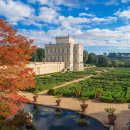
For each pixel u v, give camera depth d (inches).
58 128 846.5
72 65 4616.1
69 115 1024.2
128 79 2608.3
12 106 561.0
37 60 4901.6
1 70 542.6
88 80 2459.4
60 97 1419.8
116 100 1266.0
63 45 4554.6
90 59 6476.4
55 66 3929.6
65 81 2361.0
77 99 1362.0
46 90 1745.8
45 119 960.3
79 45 4655.5
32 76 596.7
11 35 541.6
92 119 954.7
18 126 788.6
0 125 703.1
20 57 554.9
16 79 542.0
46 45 4744.1
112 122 854.5
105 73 3722.9
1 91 540.7
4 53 518.0
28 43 573.0
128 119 925.8
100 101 1298.0
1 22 530.3
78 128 849.5
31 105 1221.1
